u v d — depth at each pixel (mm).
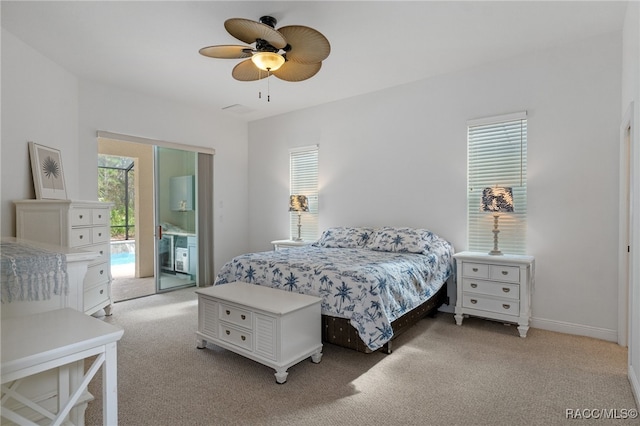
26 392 1500
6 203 2902
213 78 3918
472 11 2607
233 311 2539
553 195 3219
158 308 4012
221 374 2381
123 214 7449
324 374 2381
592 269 3035
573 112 3119
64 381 1598
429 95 3936
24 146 3078
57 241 2992
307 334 2445
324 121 4844
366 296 2430
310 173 5062
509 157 3465
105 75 3824
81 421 1657
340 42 3080
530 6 2549
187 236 5102
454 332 3188
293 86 4184
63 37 2975
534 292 3314
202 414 1910
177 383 2254
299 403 2021
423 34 2951
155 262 4742
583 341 2943
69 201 3010
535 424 1817
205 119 5156
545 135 3260
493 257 3172
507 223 3479
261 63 2492
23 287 1484
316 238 4992
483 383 2244
